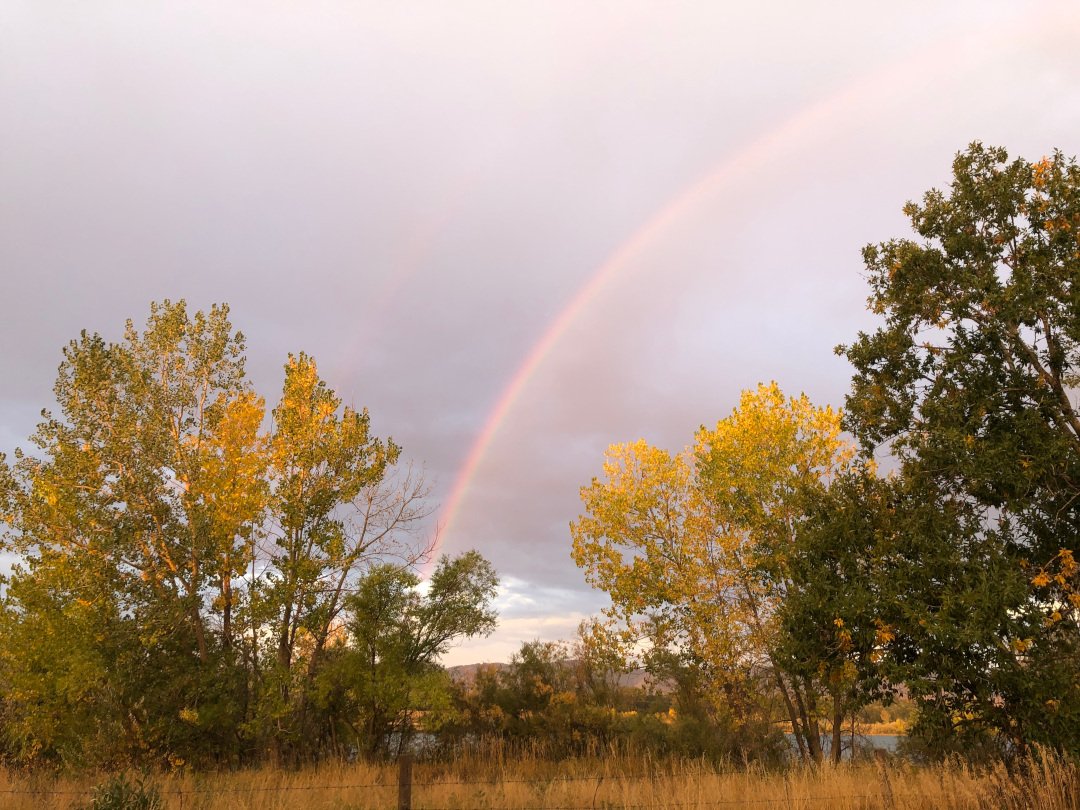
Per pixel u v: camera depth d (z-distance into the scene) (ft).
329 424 81.35
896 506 51.55
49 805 37.86
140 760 61.11
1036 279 50.21
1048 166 51.93
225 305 87.51
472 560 82.84
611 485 80.53
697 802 39.47
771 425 72.69
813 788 41.04
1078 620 46.14
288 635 77.87
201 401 85.56
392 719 76.89
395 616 77.77
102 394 78.38
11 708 68.13
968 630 42.63
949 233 54.19
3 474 74.33
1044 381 48.96
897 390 54.80
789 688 75.20
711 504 76.79
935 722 45.06
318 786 45.24
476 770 64.95
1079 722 40.73
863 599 47.62
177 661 71.46
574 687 85.46
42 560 71.87
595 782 48.14
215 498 76.07
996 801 35.32
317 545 78.64
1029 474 46.60
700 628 74.02
